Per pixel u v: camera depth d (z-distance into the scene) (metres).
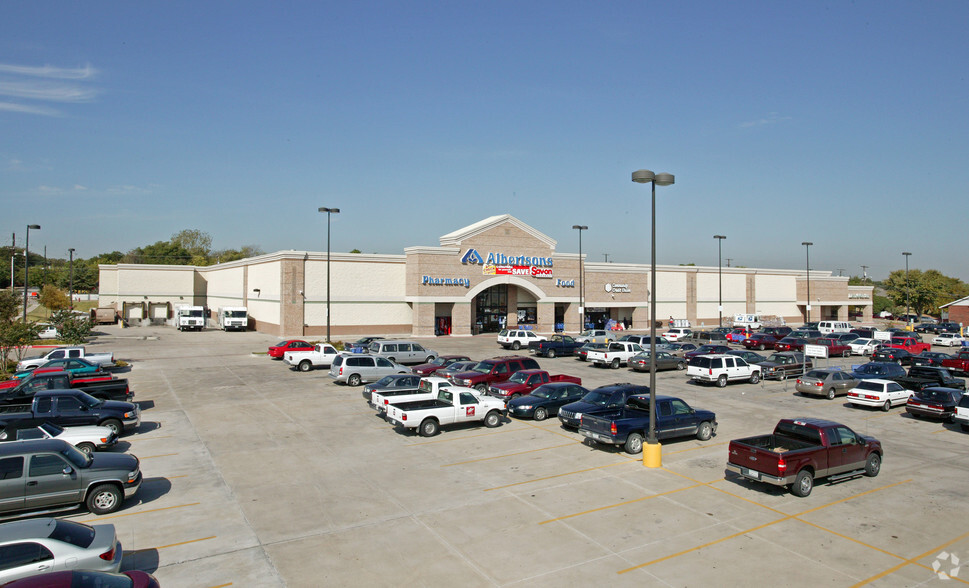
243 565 11.48
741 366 34.19
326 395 29.42
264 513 14.13
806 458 15.57
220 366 40.28
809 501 15.21
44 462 13.46
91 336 61.56
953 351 57.56
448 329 65.00
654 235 18.42
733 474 17.30
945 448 20.97
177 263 143.62
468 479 16.67
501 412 23.67
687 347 44.91
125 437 21.11
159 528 13.24
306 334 60.00
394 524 13.50
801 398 30.30
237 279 76.00
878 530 13.39
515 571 11.28
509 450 19.72
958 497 15.68
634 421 19.36
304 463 18.14
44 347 48.38
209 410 25.75
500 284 68.56
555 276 69.88
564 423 22.22
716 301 83.69
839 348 49.66
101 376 26.91
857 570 11.43
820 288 93.06
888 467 18.50
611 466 18.00
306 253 59.88
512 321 69.38
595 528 13.32
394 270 64.12
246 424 23.19
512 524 13.53
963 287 119.69
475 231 64.62
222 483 16.28
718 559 11.85
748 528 13.41
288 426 22.89
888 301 127.88
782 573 11.27
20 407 20.78
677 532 13.14
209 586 10.66
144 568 11.33
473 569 11.35
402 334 64.06
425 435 21.41
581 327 67.12
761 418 25.25
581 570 11.33
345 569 11.34
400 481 16.48
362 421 23.81
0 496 12.91
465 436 21.55
